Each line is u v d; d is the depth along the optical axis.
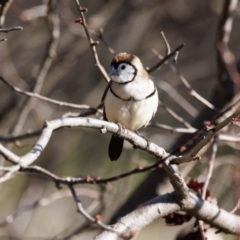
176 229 15.55
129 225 7.59
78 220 12.06
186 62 16.59
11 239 11.80
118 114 9.21
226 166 12.27
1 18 9.32
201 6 16.34
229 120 6.66
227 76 11.11
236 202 6.64
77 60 14.72
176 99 11.83
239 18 15.54
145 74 9.23
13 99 13.73
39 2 16.58
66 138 15.33
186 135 10.94
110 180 8.12
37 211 14.48
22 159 6.27
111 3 13.63
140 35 15.24
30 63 15.43
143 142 7.50
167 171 7.59
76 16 15.52
